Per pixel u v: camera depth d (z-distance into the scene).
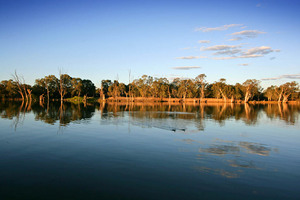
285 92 146.12
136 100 150.25
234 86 143.75
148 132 21.41
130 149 14.77
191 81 147.38
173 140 17.92
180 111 51.88
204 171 10.95
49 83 134.62
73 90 141.25
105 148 14.93
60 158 12.58
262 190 9.01
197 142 17.41
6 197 7.88
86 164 11.59
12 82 120.56
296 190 9.10
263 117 40.62
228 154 14.16
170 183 9.38
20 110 45.88
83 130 21.91
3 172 10.33
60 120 29.64
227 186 9.27
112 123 27.47
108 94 162.38
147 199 7.92
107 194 8.23
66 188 8.69
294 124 30.48
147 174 10.33
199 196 8.26
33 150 14.20
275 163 12.59
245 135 21.19
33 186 8.84
